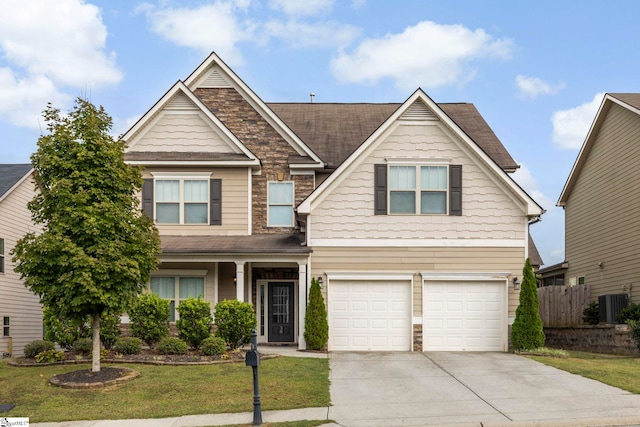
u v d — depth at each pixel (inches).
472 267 789.9
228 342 710.5
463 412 453.1
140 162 842.2
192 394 527.2
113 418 465.1
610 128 1006.4
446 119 793.6
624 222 948.6
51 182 570.6
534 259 946.1
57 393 532.7
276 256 783.1
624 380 562.9
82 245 565.3
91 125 579.8
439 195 798.5
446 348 784.9
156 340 716.7
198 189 857.5
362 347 783.7
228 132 856.3
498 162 903.7
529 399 492.1
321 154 927.0
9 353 924.0
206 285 829.8
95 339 585.0
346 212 793.6
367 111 1059.9
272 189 882.1
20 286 970.1
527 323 755.4
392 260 789.9
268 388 541.6
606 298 925.8
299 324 779.4
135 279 581.6
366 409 470.6
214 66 908.0
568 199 1209.4
